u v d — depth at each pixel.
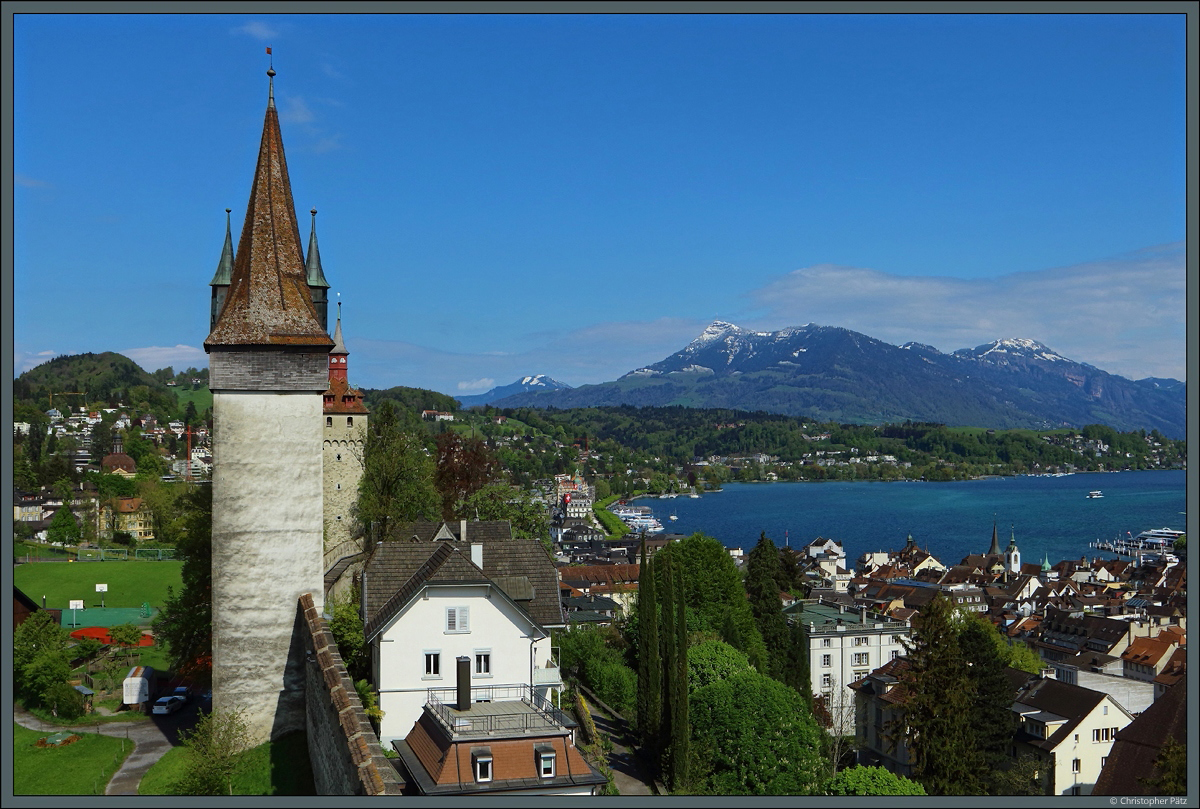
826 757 71.94
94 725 61.69
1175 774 40.91
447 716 41.41
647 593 62.03
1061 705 85.50
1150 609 192.00
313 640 44.69
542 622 58.12
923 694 72.81
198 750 47.00
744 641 93.75
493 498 111.88
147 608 118.38
